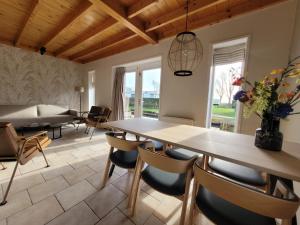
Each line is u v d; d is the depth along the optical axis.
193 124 3.02
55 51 5.05
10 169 2.12
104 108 4.70
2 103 4.38
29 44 4.53
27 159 1.75
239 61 2.62
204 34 2.86
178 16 2.56
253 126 2.39
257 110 1.21
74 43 4.07
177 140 1.39
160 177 1.28
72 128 4.79
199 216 1.43
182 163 1.07
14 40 4.25
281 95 1.11
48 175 2.03
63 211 1.42
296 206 0.68
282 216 0.72
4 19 3.18
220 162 1.57
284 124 2.02
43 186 1.79
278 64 2.17
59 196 1.62
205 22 2.75
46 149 2.96
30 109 4.43
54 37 3.67
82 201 1.56
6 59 4.35
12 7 2.78
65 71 5.58
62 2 2.57
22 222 1.28
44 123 3.96
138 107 4.46
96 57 5.35
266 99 1.15
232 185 0.78
